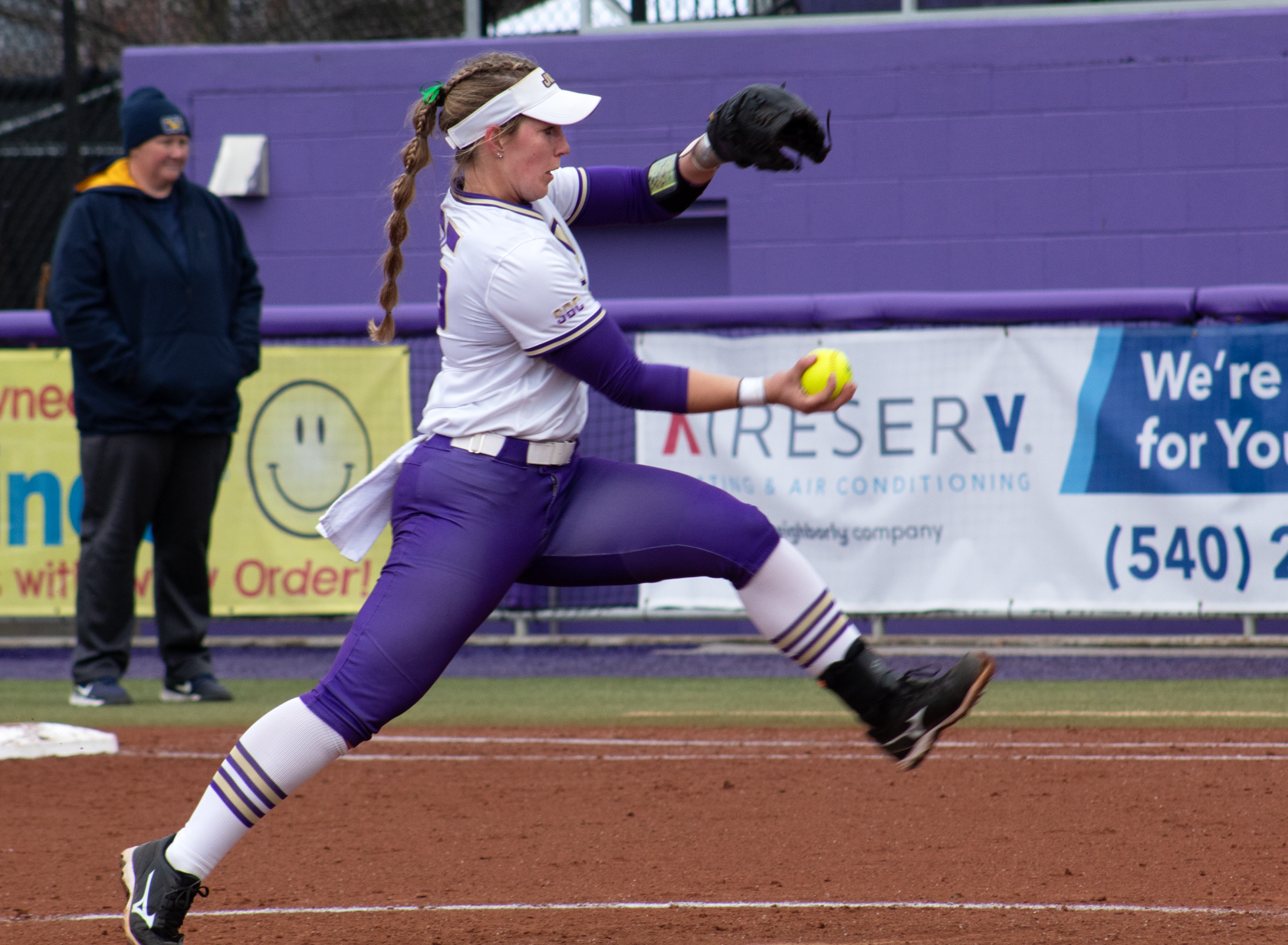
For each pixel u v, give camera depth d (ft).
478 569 36.29
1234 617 92.58
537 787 62.95
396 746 73.61
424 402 102.42
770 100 39.81
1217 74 119.14
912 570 95.55
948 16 126.52
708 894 44.83
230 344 86.22
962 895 44.19
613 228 131.85
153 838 54.39
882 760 67.62
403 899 45.03
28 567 101.35
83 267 82.28
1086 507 93.61
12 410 100.99
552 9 135.74
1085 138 121.29
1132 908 42.22
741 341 97.04
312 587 100.73
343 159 131.95
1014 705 83.25
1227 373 91.50
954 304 97.04
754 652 106.83
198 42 160.35
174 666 88.84
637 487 37.86
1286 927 39.88
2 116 153.89
